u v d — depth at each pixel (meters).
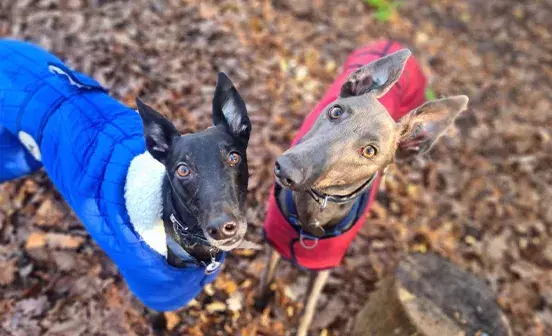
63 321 0.64
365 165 0.50
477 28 1.47
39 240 0.70
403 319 0.62
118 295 0.68
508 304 0.83
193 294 0.57
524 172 1.04
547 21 1.59
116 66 0.89
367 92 0.53
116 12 0.98
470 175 1.00
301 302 0.75
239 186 0.46
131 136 0.52
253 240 0.78
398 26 1.33
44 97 0.54
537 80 1.33
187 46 0.98
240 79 0.97
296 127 0.94
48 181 0.75
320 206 0.55
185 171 0.44
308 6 1.23
